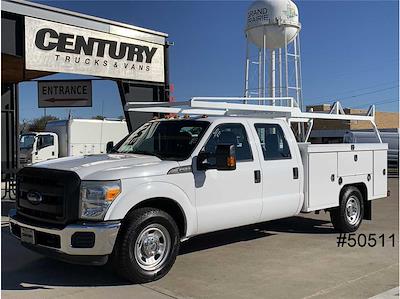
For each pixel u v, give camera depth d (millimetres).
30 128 58500
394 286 5492
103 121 26828
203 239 7844
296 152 7488
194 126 6496
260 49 26219
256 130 7008
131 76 12562
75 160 5938
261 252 7016
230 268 6164
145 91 13047
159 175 5652
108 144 7441
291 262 6480
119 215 5238
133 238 5324
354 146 8500
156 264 5605
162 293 5176
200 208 6059
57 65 11195
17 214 5883
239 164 6582
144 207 5609
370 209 8930
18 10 10484
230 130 6668
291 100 8727
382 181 9211
